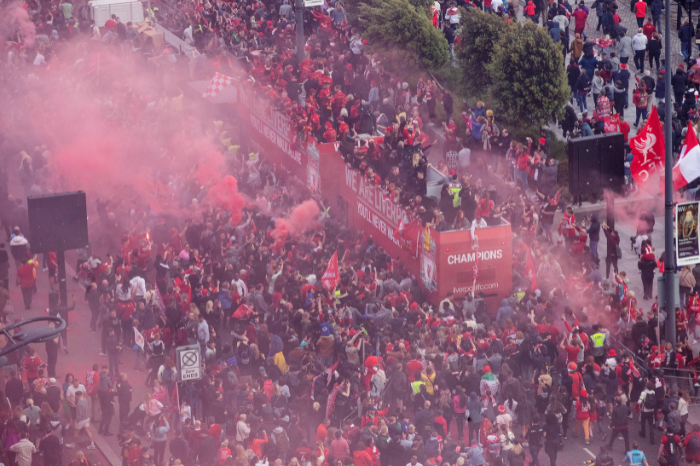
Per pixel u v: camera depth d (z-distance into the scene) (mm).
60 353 81500
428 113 115688
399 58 121000
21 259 88875
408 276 84938
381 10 122375
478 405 66562
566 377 68250
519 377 70562
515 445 62844
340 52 129250
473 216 86688
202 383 67625
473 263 81812
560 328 75562
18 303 89688
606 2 120062
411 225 85500
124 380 70625
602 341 71250
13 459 64125
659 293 72250
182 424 66000
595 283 80000
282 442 64250
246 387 67188
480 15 110938
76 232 75812
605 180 76125
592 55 108875
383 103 108938
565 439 69188
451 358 68938
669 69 69562
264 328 74312
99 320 82375
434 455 62500
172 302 77375
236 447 62750
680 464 65625
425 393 68688
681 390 67500
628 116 109000
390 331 74250
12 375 70312
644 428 68500
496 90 106062
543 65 102312
